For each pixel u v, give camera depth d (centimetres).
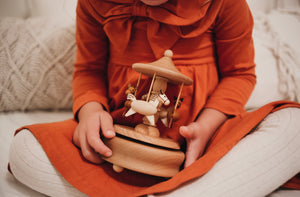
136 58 65
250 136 51
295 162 48
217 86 70
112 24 62
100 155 51
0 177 56
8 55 92
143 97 54
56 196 49
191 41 63
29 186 51
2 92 91
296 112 53
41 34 96
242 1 64
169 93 63
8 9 111
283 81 98
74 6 107
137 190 51
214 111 63
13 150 52
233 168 45
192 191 43
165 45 61
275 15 115
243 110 66
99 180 50
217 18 65
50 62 94
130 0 60
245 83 68
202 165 46
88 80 73
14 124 83
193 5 57
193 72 64
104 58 77
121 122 66
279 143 48
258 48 104
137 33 64
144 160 47
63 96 98
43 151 51
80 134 55
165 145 48
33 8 111
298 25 109
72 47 97
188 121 64
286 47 102
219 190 44
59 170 49
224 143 49
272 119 53
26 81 93
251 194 45
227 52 69
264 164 46
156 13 58
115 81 69
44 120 89
